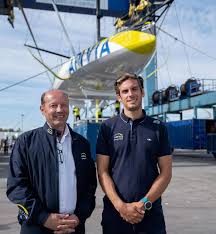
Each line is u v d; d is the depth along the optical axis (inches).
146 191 133.6
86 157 133.9
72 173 130.1
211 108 1325.0
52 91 131.8
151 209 134.1
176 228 265.7
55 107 128.6
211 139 1093.8
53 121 128.8
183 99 1406.3
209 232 255.4
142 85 141.4
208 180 541.0
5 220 288.8
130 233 132.5
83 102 1075.3
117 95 144.4
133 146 134.9
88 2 1267.2
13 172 128.0
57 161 127.9
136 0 1029.2
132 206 127.6
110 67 761.0
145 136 135.4
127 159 134.5
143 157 133.9
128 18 1150.3
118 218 133.8
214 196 403.9
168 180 135.7
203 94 1275.8
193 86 1347.2
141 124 137.1
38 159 127.2
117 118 140.5
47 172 126.6
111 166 137.6
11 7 828.0
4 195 406.9
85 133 807.7
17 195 124.3
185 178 565.3
